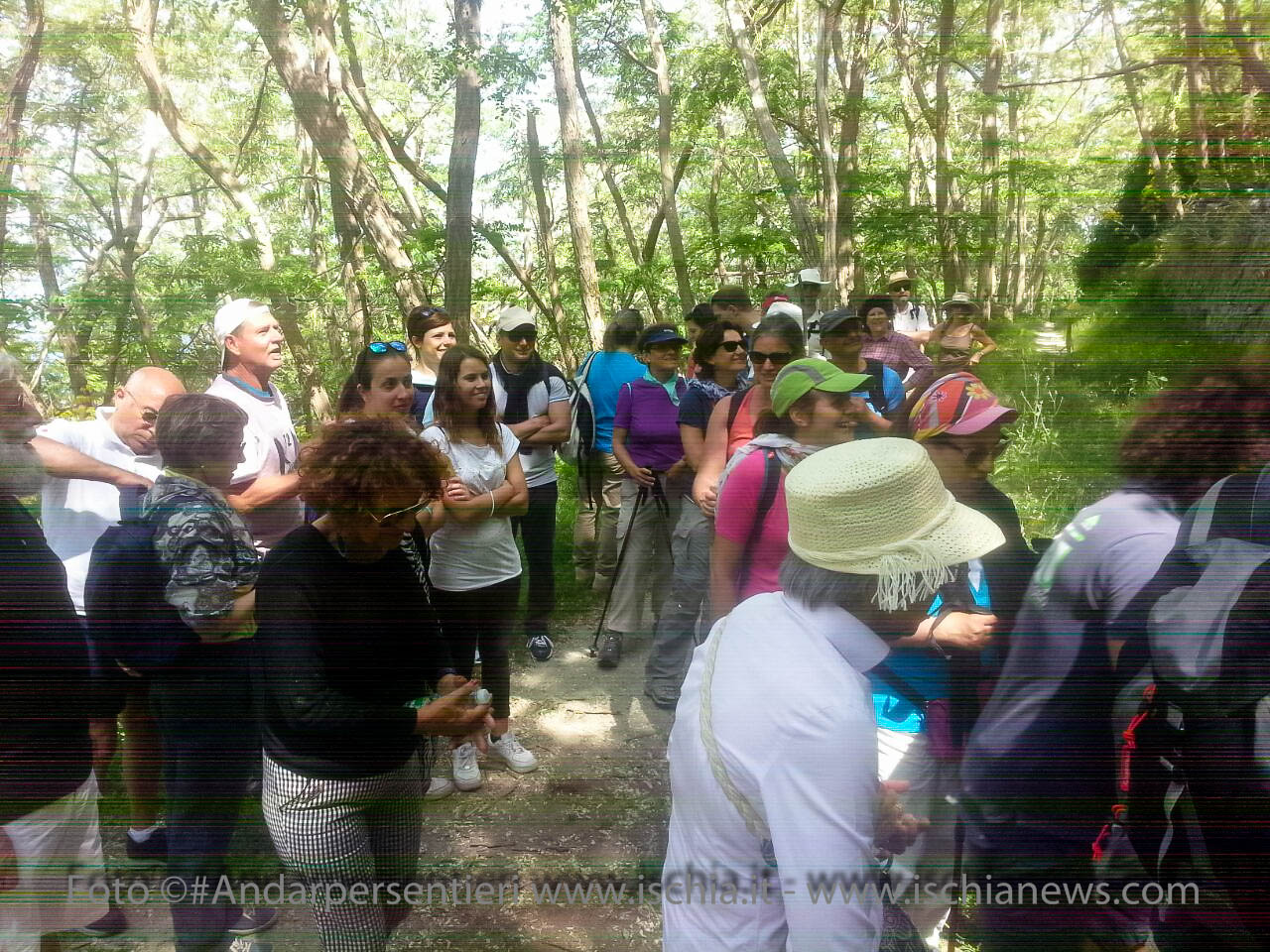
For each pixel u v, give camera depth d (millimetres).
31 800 1922
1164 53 9008
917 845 1887
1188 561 1457
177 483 2205
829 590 1325
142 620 2137
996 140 9773
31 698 1908
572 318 16016
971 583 1896
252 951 2342
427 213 14023
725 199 16047
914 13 12102
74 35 11023
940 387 2037
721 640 1407
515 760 3342
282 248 14094
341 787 1845
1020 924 1701
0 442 2258
